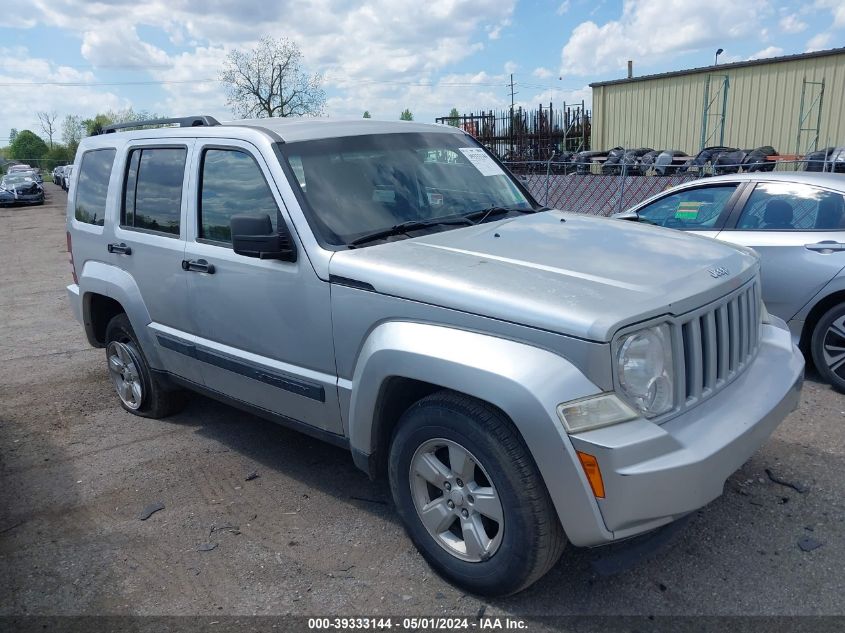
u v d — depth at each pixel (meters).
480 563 2.96
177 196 4.34
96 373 6.58
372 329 3.22
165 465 4.54
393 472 3.23
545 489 2.71
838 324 5.02
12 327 8.62
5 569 3.48
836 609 2.88
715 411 2.88
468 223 3.86
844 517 3.53
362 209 3.69
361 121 4.38
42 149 110.50
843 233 5.09
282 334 3.68
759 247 5.38
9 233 21.19
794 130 23.98
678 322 2.75
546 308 2.66
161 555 3.53
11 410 5.69
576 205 13.49
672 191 6.27
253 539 3.62
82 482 4.37
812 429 4.50
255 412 4.13
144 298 4.68
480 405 2.82
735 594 3.01
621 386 2.60
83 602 3.19
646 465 2.51
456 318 2.89
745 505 3.67
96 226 5.09
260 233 3.45
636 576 3.16
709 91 26.11
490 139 29.73
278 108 44.41
